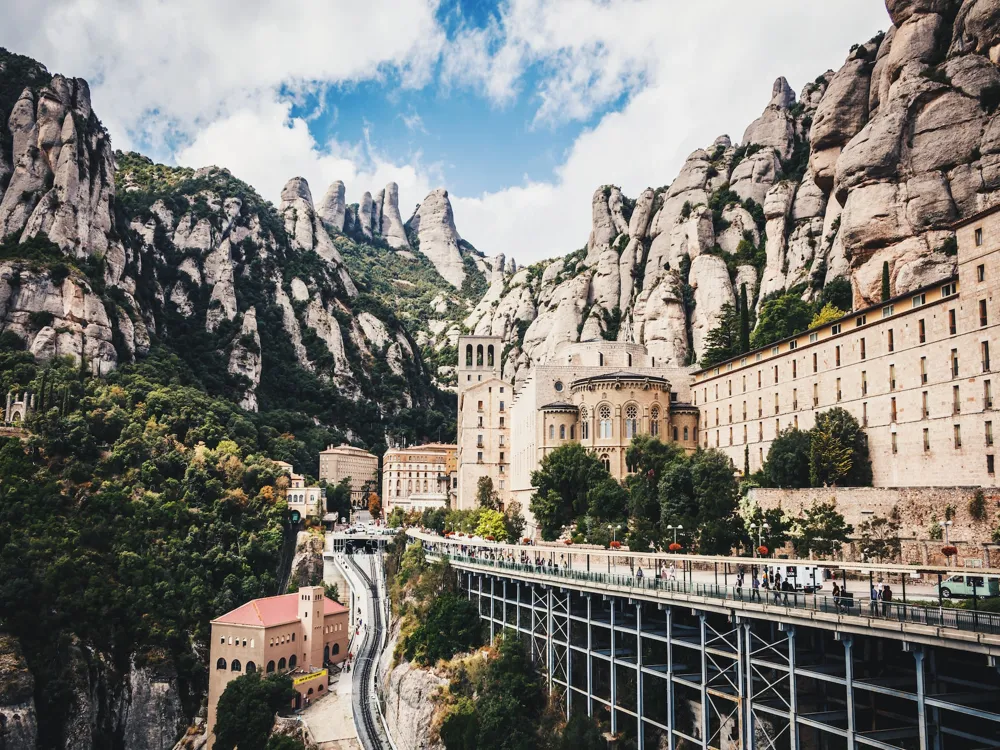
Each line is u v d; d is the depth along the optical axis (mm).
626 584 76188
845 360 113188
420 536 157625
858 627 51219
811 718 56625
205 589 160250
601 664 87688
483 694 94750
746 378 139500
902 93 152125
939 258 137125
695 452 142500
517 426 188750
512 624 104188
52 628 134875
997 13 144750
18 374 194250
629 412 152500
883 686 52500
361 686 123875
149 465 179875
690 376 163500
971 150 141000
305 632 141625
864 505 92125
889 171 149625
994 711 51312
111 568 150000
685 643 67500
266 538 185750
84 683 132500
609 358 178000
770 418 131250
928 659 57000
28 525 147375
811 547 92000
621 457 150125
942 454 94125
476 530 158750
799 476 110125
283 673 128625
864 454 107500
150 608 148125
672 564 93688
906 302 102000
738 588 62000
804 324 175125
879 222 148125
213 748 119250
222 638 135500
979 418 88875
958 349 92500
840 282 174750
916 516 86062
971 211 138125
